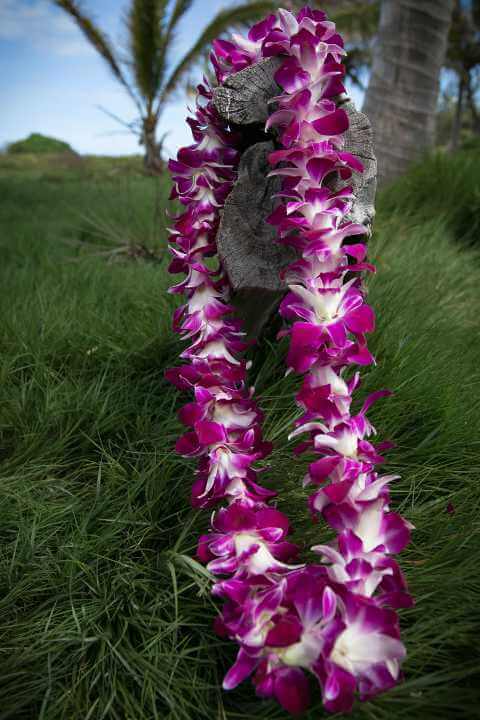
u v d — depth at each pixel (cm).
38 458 181
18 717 118
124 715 120
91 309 271
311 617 102
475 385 208
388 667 99
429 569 135
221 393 145
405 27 531
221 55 176
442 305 265
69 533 160
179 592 129
